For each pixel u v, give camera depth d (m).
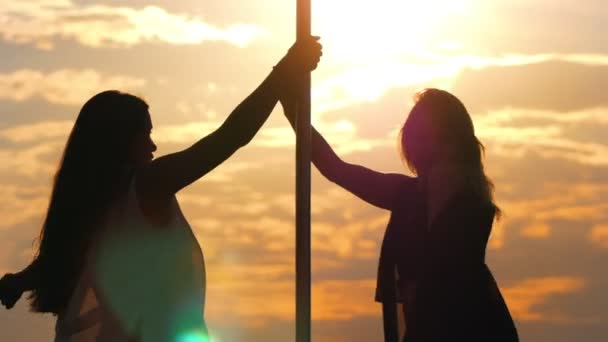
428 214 5.79
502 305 5.70
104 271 4.51
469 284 5.66
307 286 5.13
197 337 4.54
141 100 4.70
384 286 5.86
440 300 5.64
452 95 5.99
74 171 4.59
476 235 5.73
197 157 4.46
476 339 5.61
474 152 5.89
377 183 6.01
